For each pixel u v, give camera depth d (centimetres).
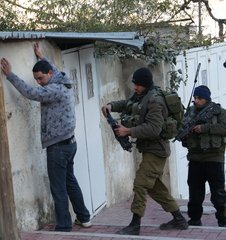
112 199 971
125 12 1127
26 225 686
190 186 802
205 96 761
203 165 780
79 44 851
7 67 638
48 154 686
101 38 770
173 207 731
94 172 889
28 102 696
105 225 781
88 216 761
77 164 823
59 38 746
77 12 1126
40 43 727
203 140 762
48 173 695
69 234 661
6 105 648
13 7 1170
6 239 581
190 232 724
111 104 726
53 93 661
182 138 775
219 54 1291
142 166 703
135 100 705
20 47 682
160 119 670
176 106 683
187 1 1227
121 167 1014
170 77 1053
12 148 662
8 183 582
